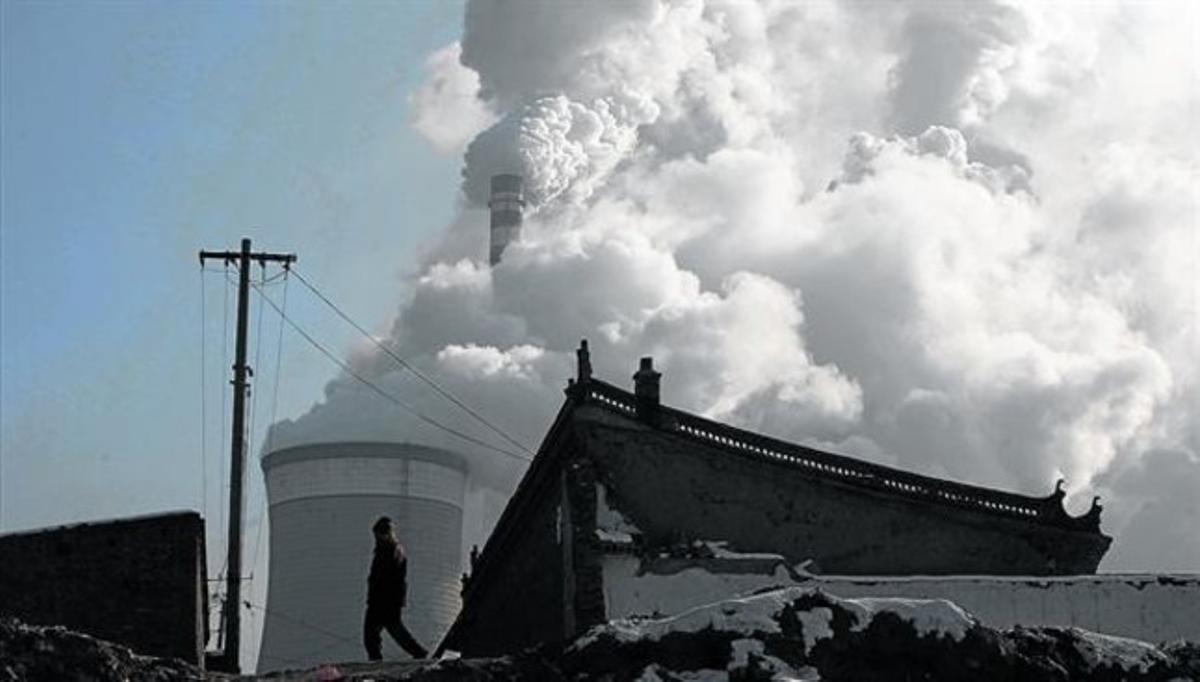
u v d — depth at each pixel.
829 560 44.59
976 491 46.28
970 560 45.66
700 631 26.81
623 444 43.97
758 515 44.47
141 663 26.33
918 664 27.17
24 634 25.53
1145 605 40.75
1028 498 46.66
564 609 43.53
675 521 43.81
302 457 126.75
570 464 43.78
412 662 28.98
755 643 26.55
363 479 124.81
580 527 42.41
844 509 45.09
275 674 27.50
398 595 29.94
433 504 126.31
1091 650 28.75
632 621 27.67
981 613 40.78
